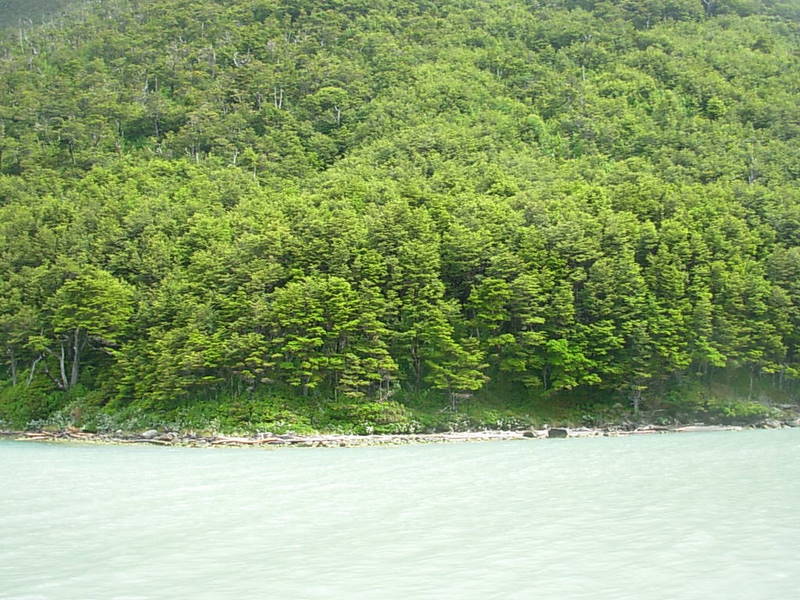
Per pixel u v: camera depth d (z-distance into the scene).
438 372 68.94
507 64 147.62
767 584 17.55
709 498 28.98
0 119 133.12
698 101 133.38
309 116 133.50
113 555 21.47
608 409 72.31
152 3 198.38
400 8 180.00
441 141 112.81
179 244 87.06
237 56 158.12
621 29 163.00
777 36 173.25
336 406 66.12
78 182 110.44
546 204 87.69
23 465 45.72
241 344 65.75
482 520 25.75
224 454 52.94
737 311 77.44
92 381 77.69
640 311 72.12
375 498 31.03
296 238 76.31
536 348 73.06
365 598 17.08
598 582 17.97
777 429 68.38
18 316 75.31
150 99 137.75
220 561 20.64
